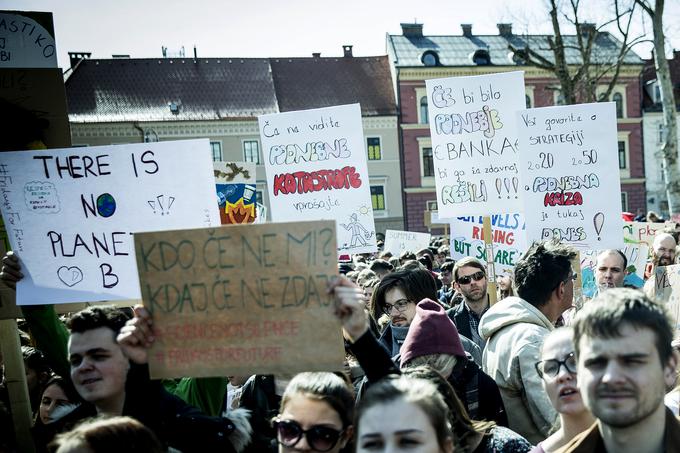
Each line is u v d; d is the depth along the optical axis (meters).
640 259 7.84
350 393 2.54
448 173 6.16
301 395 2.46
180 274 2.35
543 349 2.51
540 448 2.46
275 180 6.23
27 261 3.27
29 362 3.98
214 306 2.33
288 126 6.19
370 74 43.88
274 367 2.29
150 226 3.27
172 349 2.34
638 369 1.70
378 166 41.84
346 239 6.10
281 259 2.31
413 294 4.13
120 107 39.62
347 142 6.11
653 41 18.41
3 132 3.56
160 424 2.57
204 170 3.28
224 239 2.33
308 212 6.16
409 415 2.03
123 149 3.29
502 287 5.88
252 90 42.19
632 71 42.78
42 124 3.63
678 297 4.02
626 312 1.73
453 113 6.12
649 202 43.75
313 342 2.28
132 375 2.60
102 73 40.66
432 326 3.04
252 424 3.03
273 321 2.31
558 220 5.79
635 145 43.19
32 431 3.21
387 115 41.88
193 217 3.27
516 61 42.16
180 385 3.26
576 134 5.74
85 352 2.58
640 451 1.74
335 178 6.12
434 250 12.12
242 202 6.89
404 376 2.25
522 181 5.84
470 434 2.61
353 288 2.29
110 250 3.26
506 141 5.99
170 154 3.28
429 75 41.91
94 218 3.28
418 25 44.12
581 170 5.73
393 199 42.00
